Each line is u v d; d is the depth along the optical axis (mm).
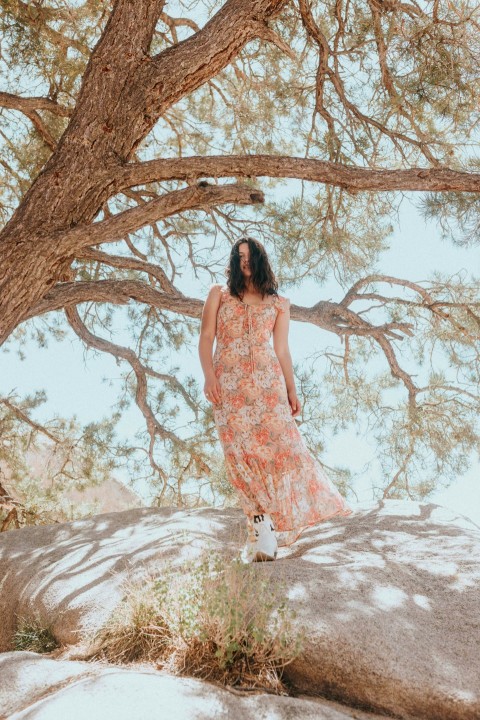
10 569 5145
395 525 5094
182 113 9914
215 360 4266
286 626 3125
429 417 7945
